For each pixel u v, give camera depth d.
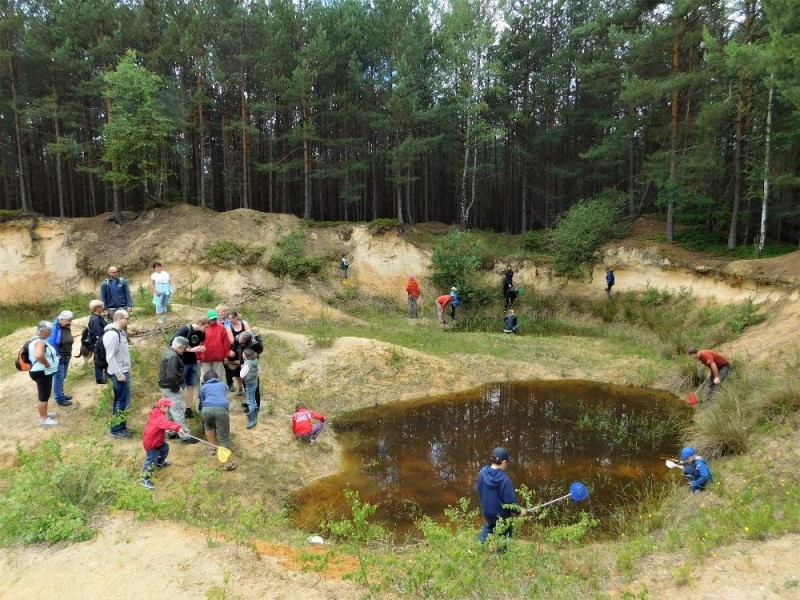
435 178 36.69
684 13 17.33
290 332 14.50
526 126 28.22
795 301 13.36
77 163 29.67
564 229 21.81
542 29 27.48
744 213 19.48
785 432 7.28
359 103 27.31
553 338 16.61
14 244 21.70
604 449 8.88
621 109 26.95
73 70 23.44
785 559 4.20
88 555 4.41
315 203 35.38
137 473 6.73
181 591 3.96
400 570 4.58
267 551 5.04
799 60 11.50
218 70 23.02
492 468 5.11
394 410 10.93
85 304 19.22
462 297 20.88
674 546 5.09
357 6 27.34
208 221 21.80
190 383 8.30
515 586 4.30
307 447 8.62
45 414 7.72
